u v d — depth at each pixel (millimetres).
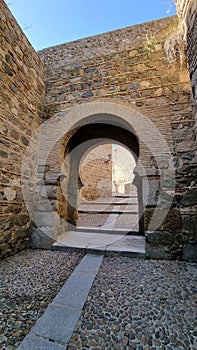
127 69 3514
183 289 1867
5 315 1499
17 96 3125
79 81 3836
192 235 2605
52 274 2248
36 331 1334
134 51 3549
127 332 1332
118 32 3857
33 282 2047
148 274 2215
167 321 1433
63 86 3945
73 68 3961
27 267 2436
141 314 1518
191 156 2799
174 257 2631
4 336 1284
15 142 3020
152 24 3605
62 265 2520
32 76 3623
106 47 3857
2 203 2664
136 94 3330
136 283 2012
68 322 1430
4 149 2748
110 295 1795
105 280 2092
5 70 2850
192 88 2623
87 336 1297
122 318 1475
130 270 2342
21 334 1306
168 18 3510
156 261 2619
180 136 2912
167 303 1648
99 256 2852
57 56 4230
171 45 3219
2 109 2740
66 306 1626
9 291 1858
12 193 2891
